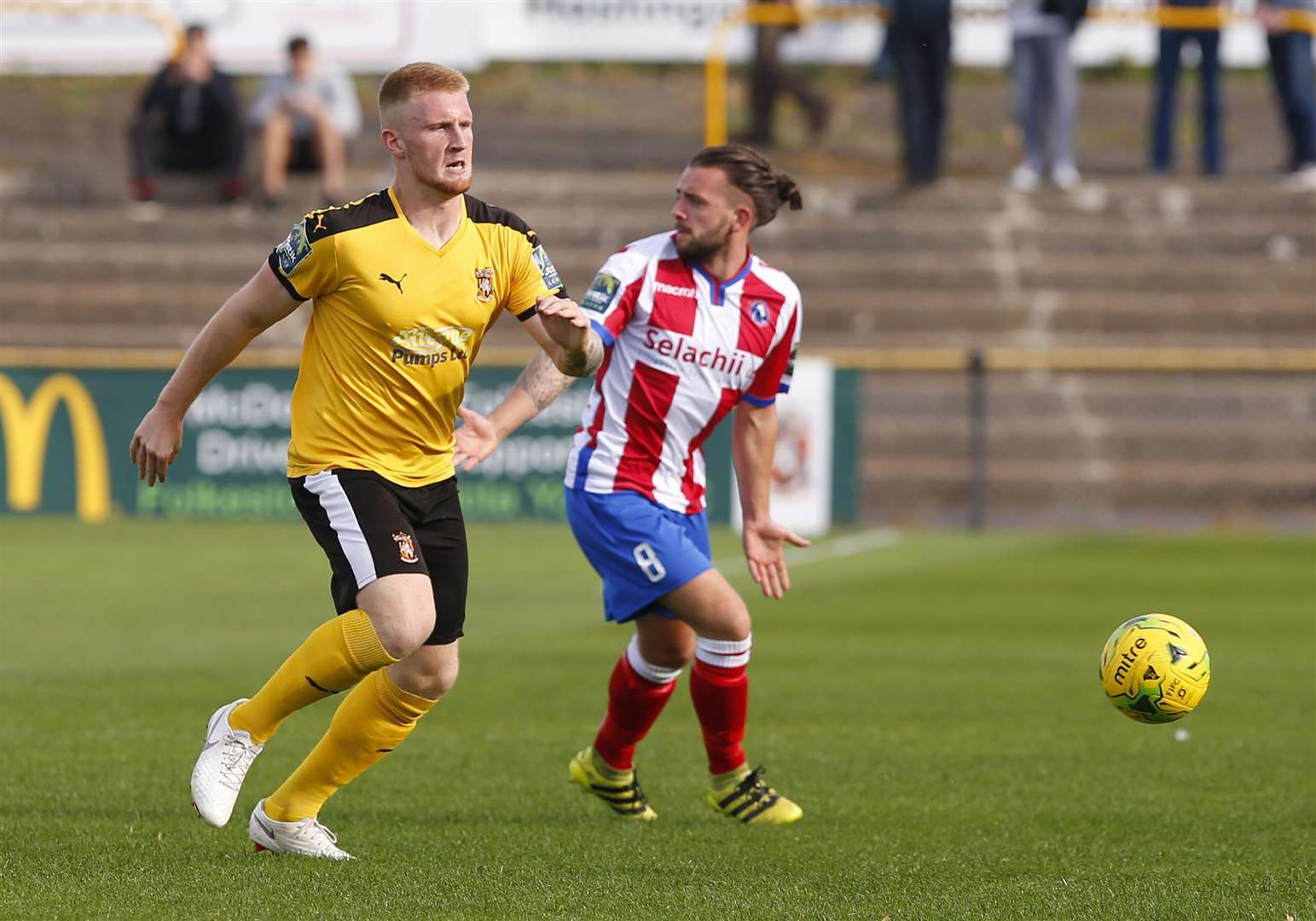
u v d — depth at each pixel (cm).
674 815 1916
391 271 1566
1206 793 2023
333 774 1641
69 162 8212
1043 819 1875
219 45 7625
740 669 1867
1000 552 5256
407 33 7488
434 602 1628
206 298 7025
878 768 2189
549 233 7269
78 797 1923
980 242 7250
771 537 1975
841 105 8875
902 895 1491
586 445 1908
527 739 2397
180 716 2530
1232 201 7362
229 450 6003
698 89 9212
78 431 6019
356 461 1594
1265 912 1429
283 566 4762
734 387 1902
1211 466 6266
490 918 1398
